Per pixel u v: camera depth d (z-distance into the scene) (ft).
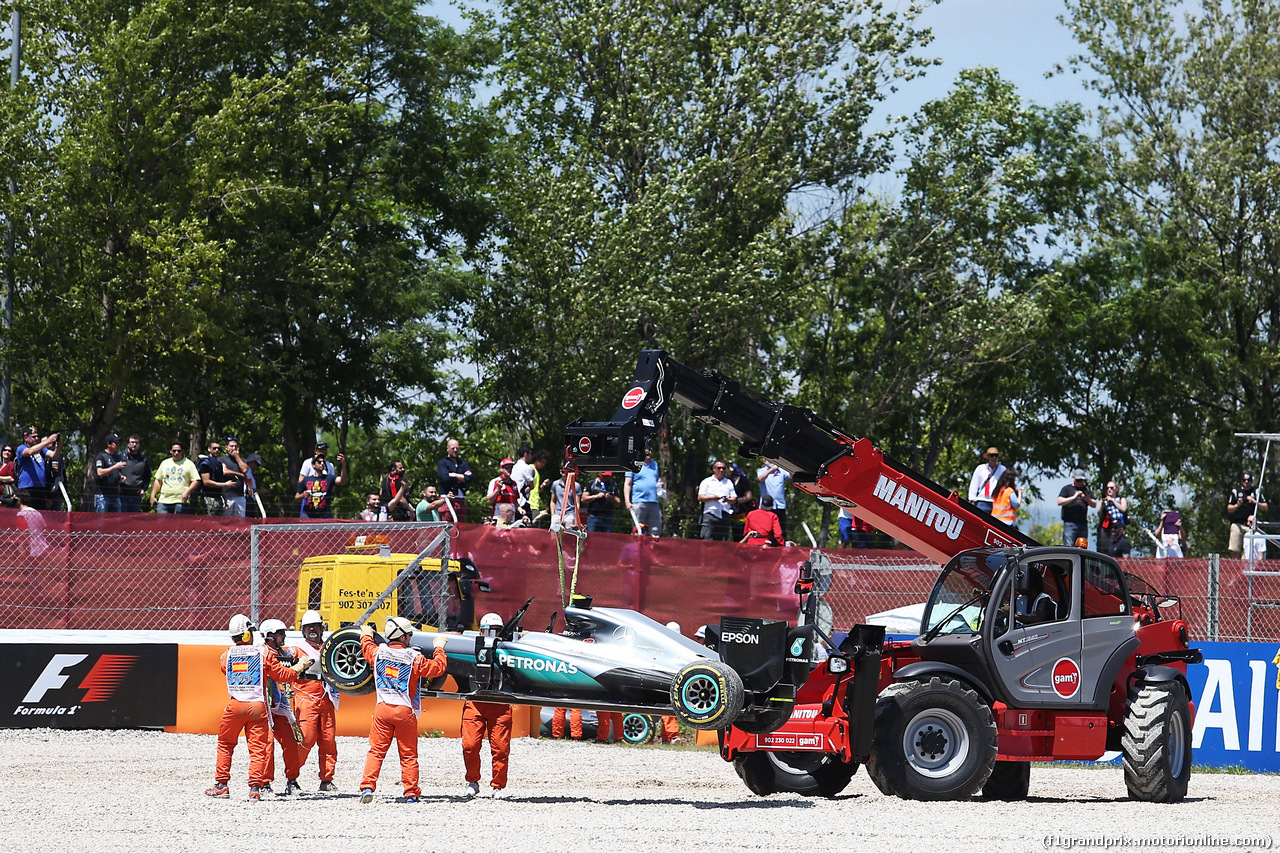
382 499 140.87
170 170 178.09
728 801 72.90
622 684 71.56
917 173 244.63
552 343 217.77
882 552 120.06
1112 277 265.75
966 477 279.28
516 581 110.52
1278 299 253.44
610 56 219.41
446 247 240.94
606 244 201.36
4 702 98.73
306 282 196.24
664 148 216.13
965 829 62.64
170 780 79.92
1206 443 256.73
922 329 244.83
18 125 164.55
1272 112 252.21
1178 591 114.11
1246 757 98.99
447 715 106.93
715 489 133.18
